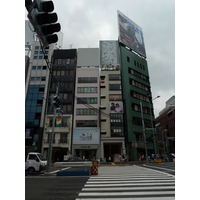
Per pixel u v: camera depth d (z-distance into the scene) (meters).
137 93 38.94
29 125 31.83
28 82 35.12
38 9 4.42
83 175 10.62
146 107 39.62
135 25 47.53
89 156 30.39
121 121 32.12
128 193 5.59
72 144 30.50
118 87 35.66
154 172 11.77
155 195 5.30
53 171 13.73
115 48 42.03
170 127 57.06
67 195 5.52
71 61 37.62
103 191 5.95
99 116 32.69
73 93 34.47
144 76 43.62
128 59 41.06
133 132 33.16
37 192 6.00
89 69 37.06
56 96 13.23
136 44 45.59
